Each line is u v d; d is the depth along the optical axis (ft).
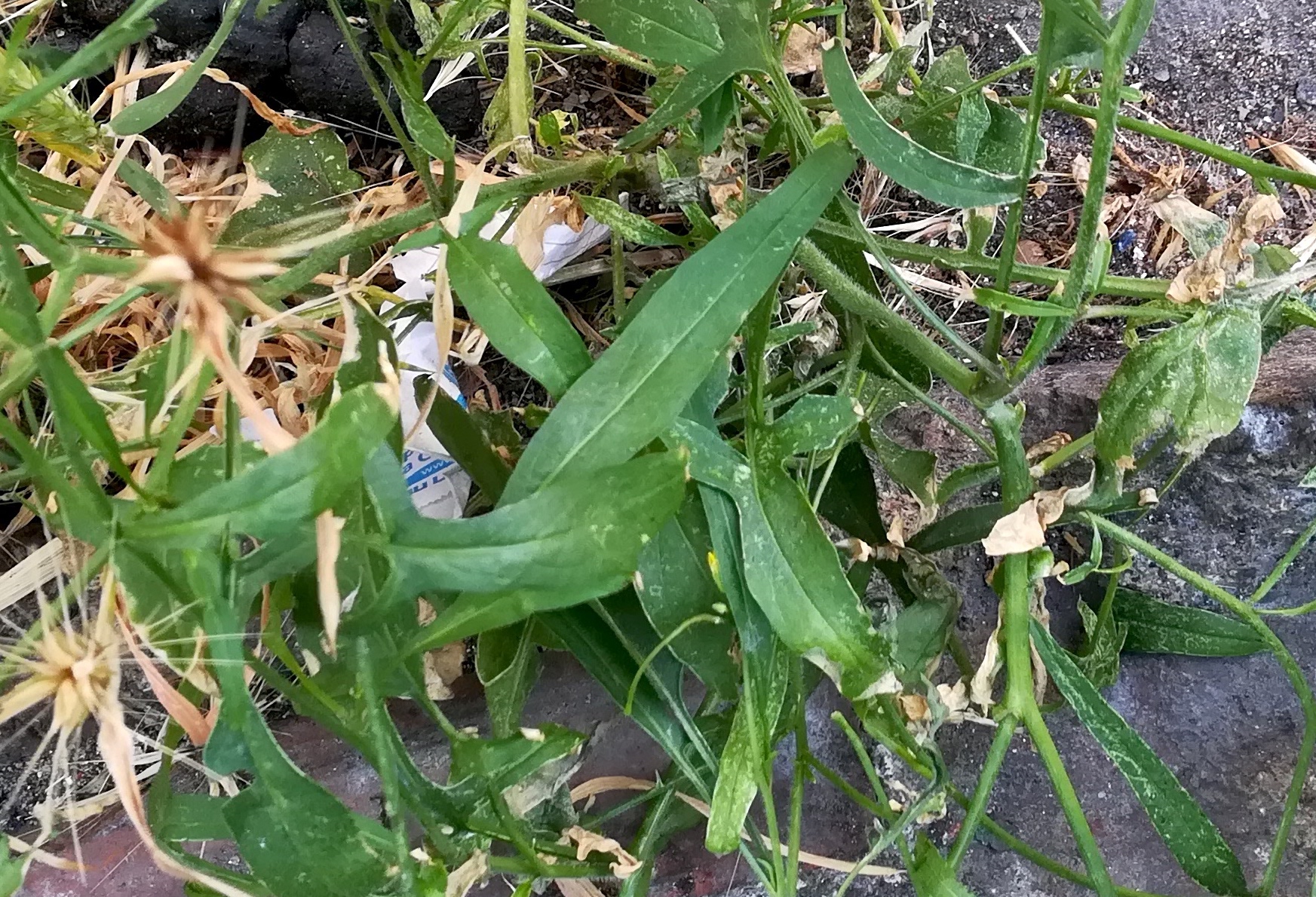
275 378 1.02
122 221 0.87
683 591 0.67
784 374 0.86
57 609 0.51
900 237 1.16
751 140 0.94
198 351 0.48
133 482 0.47
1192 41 1.13
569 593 0.52
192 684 0.65
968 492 0.98
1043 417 0.98
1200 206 1.11
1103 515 0.80
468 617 0.55
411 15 1.05
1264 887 0.72
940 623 0.78
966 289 1.04
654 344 0.58
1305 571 0.93
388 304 1.00
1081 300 0.67
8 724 0.92
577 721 0.93
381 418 0.44
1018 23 1.14
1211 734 0.92
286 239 0.89
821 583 0.64
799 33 0.89
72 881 0.84
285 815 0.52
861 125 0.58
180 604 0.54
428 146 0.65
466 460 0.74
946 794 0.78
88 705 0.50
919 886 0.68
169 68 0.89
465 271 0.60
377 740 0.55
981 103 0.78
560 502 0.51
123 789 0.51
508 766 0.62
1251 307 0.65
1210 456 0.91
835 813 0.91
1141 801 0.72
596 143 1.12
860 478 0.81
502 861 0.64
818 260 0.69
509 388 1.13
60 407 0.45
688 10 0.70
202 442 0.88
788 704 0.73
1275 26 1.12
